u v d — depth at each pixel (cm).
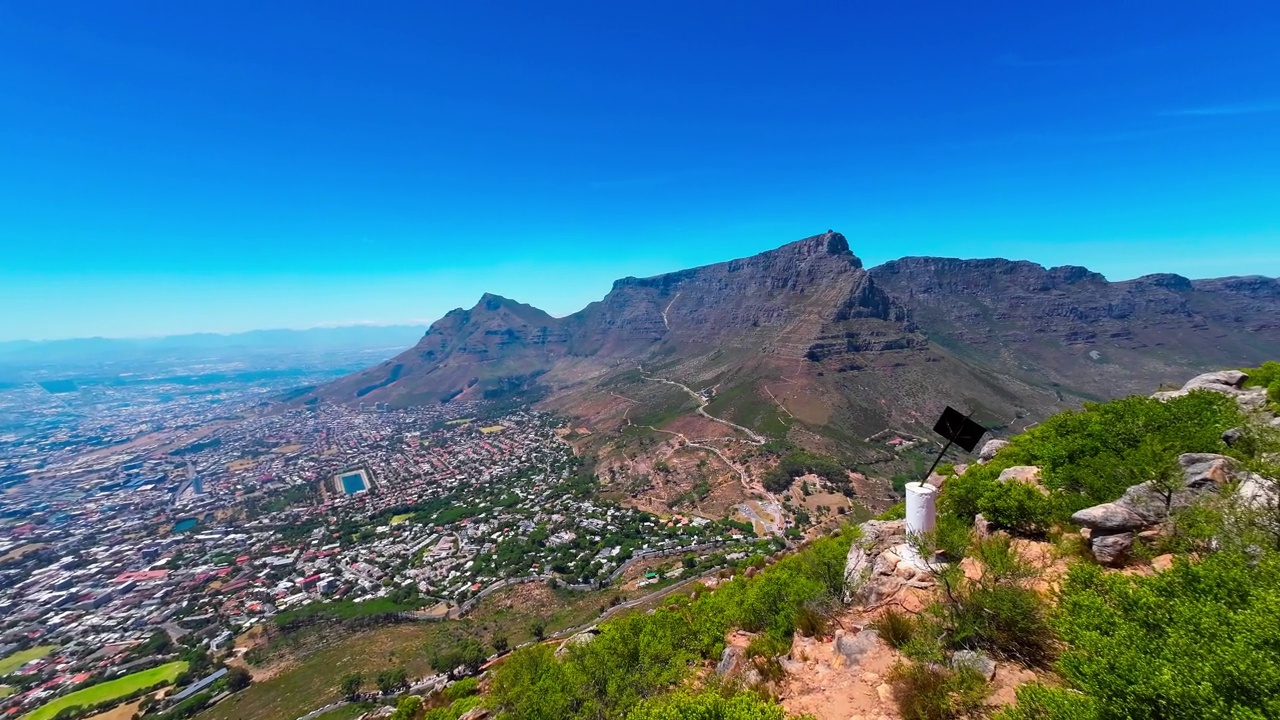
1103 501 1406
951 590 1113
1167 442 1605
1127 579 913
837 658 1160
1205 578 820
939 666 945
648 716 1019
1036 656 914
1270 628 661
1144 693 639
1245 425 1575
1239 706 592
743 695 1000
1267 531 961
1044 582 1134
